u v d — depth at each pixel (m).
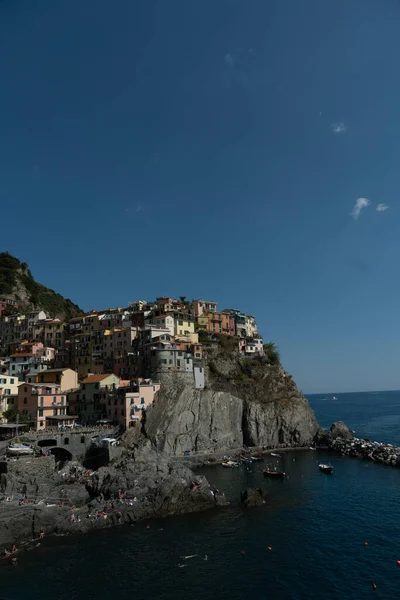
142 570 54.62
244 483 94.31
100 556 58.62
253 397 144.75
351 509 76.25
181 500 75.88
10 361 140.62
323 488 89.75
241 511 75.56
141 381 124.88
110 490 78.19
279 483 94.12
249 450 130.88
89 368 146.12
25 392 113.81
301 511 75.38
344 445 135.12
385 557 57.28
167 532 66.38
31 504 70.31
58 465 92.12
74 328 162.12
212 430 127.62
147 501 74.56
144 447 92.06
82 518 68.94
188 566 55.50
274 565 55.56
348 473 103.31
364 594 48.38
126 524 69.81
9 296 189.25
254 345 174.88
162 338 137.25
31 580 52.75
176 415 120.44
